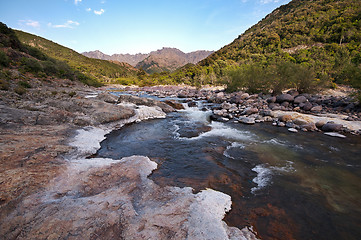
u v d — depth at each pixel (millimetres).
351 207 4000
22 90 15523
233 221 3305
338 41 80938
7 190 3158
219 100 24453
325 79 22172
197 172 5297
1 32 50281
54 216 2689
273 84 25312
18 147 4957
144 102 16391
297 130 10758
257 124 12414
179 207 3186
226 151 7238
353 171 5809
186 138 8820
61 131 7312
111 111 10961
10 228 2461
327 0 115438
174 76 107062
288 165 6141
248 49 115250
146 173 4812
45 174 3869
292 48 93188
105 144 7410
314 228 3326
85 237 2371
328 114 14203
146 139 8398
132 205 3160
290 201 4113
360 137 9461
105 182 3996
